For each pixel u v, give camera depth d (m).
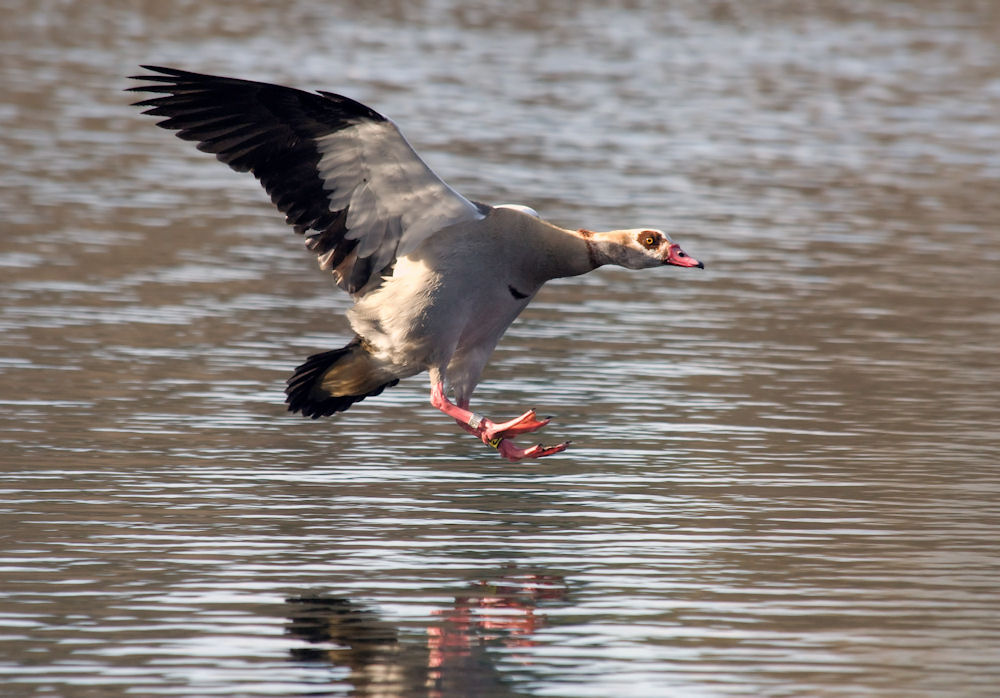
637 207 27.17
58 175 28.11
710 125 37.12
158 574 10.82
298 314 19.56
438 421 15.31
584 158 31.92
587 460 14.00
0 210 24.86
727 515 12.48
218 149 11.26
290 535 11.73
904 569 11.30
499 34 50.34
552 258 11.56
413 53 45.41
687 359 18.06
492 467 13.75
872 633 10.08
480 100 38.38
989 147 35.59
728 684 9.25
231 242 23.88
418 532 11.93
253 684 9.09
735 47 49.84
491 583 10.85
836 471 13.80
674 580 11.00
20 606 10.18
